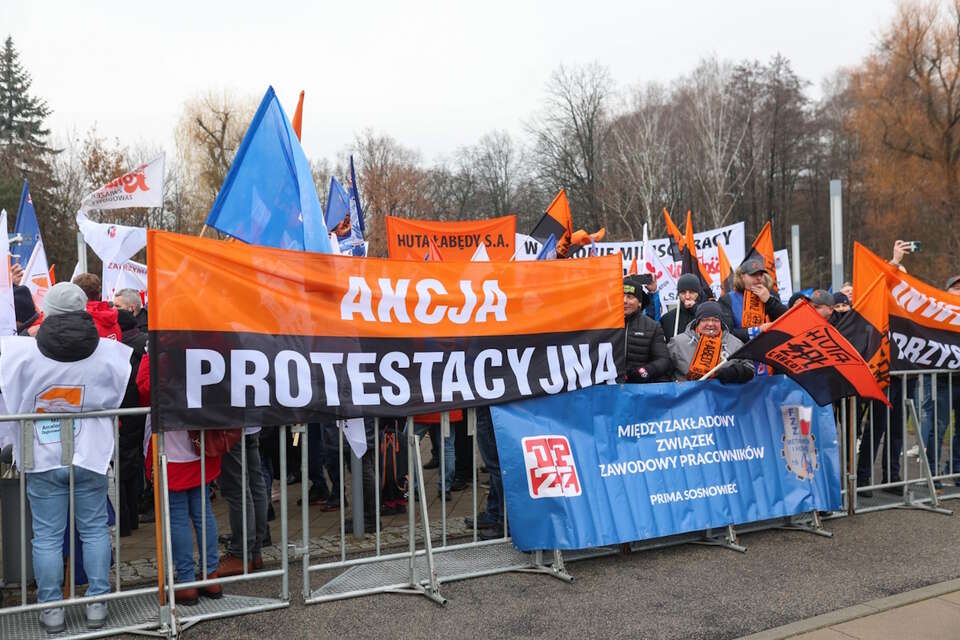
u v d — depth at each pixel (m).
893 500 7.58
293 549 6.04
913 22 39.19
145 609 4.72
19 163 42.31
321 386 4.92
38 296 8.16
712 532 6.43
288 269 4.86
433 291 5.33
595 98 52.84
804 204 54.06
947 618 4.65
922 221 39.25
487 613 4.75
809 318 6.02
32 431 4.31
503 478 5.45
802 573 5.50
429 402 5.25
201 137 39.06
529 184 58.16
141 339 6.07
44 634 4.35
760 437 6.44
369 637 4.41
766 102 51.81
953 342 7.75
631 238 49.41
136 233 9.23
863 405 7.88
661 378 6.70
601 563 5.74
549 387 5.65
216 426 4.59
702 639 4.38
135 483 6.74
